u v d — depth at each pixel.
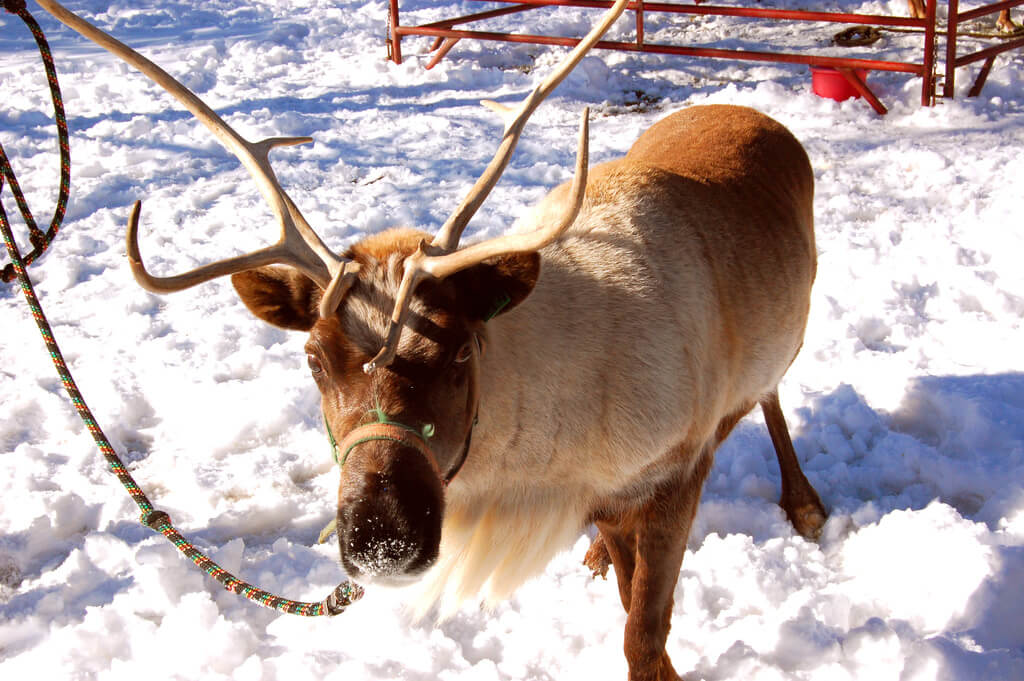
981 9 8.28
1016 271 5.61
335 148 8.28
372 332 2.34
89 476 4.34
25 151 8.20
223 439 4.56
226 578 2.91
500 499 2.94
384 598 3.43
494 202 7.02
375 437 2.27
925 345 4.99
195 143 8.47
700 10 9.03
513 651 3.32
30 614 3.46
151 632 3.33
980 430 4.16
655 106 9.12
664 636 3.04
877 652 3.09
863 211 6.64
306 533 4.03
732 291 3.18
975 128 7.96
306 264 2.47
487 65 10.36
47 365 5.21
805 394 4.63
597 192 3.13
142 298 5.90
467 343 2.42
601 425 2.82
